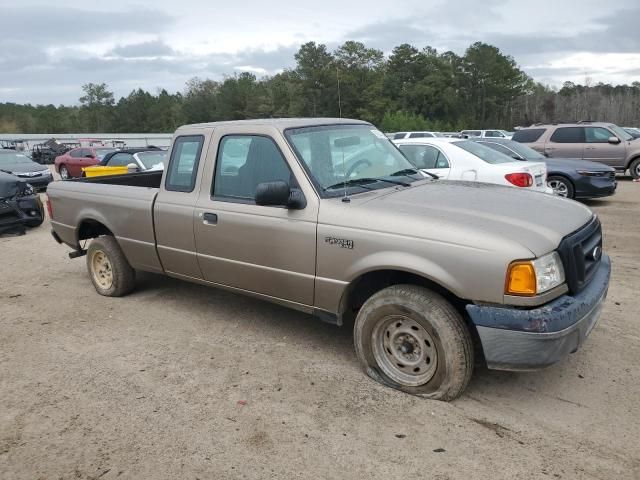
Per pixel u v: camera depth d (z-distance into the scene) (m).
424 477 2.91
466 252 3.33
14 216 10.16
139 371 4.25
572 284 3.41
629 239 8.33
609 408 3.52
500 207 3.79
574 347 3.39
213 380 4.07
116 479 2.99
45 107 131.25
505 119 100.56
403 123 69.50
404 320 3.71
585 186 11.66
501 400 3.65
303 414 3.56
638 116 88.94
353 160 4.49
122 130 118.38
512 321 3.22
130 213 5.47
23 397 3.90
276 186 3.91
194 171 4.88
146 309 5.69
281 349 4.58
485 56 96.44
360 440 3.25
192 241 4.87
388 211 3.73
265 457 3.13
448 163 8.35
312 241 3.99
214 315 5.44
